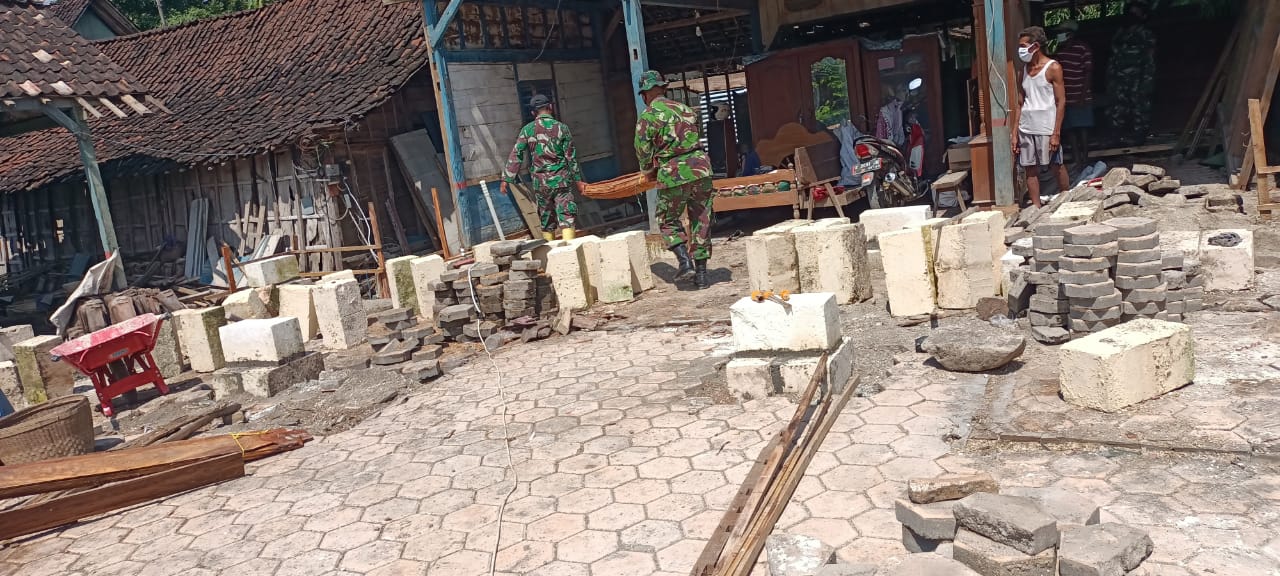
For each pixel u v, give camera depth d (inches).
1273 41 365.1
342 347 351.3
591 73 607.8
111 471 207.5
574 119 587.2
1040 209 337.7
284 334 299.0
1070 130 476.4
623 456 196.1
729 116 673.6
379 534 174.6
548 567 151.5
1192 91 546.0
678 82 813.9
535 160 421.7
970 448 173.3
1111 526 127.0
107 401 291.3
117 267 502.9
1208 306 232.5
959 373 215.5
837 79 537.6
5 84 464.4
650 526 160.9
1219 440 156.9
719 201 479.8
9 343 374.0
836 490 163.5
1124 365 174.1
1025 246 247.9
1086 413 177.6
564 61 579.5
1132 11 502.6
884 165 472.1
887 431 187.2
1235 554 125.6
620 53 639.1
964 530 125.3
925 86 522.3
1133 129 511.5
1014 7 377.7
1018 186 382.0
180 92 726.5
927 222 272.2
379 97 539.5
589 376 263.0
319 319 354.9
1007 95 357.7
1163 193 343.9
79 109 503.2
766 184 466.3
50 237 734.5
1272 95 376.5
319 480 209.9
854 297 294.7
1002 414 183.6
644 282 358.6
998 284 265.6
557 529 165.2
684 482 177.6
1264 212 298.7
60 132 753.6
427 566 158.4
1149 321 191.2
